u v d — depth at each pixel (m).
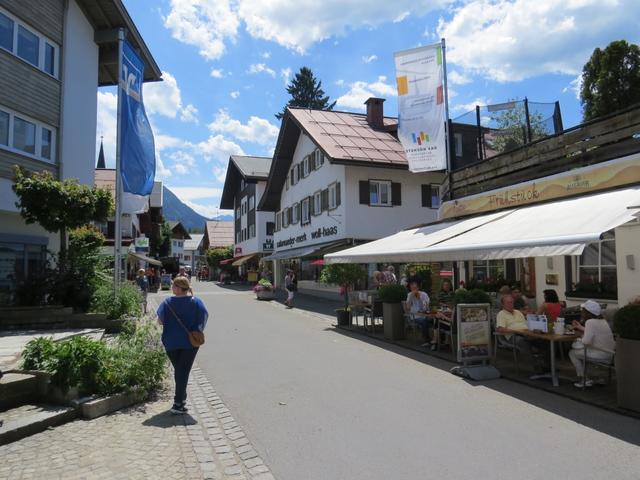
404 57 16.66
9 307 12.79
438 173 28.17
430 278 20.00
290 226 37.88
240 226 62.94
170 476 4.56
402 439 5.48
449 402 6.91
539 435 5.54
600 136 10.57
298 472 4.67
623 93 23.75
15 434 5.43
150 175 16.12
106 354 6.91
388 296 12.96
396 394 7.36
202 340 6.51
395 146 28.67
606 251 12.00
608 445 5.20
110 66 22.58
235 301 28.58
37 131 17.09
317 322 17.52
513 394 7.32
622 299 10.93
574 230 7.73
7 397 6.22
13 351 8.95
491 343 9.80
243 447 5.32
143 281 22.73
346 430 5.80
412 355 10.63
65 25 18.38
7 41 15.81
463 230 11.88
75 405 6.27
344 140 28.22
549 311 9.13
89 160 19.84
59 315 12.70
